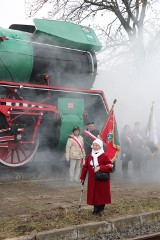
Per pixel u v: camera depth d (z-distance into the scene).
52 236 4.98
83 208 6.22
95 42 10.17
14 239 4.69
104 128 7.91
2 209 6.05
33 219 5.49
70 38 9.57
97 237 5.33
